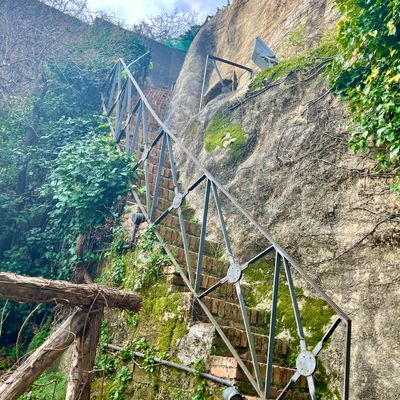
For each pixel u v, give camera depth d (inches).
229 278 127.0
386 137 132.0
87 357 119.7
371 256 135.7
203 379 120.1
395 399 113.9
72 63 318.3
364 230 140.3
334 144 160.7
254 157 192.1
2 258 224.7
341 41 156.5
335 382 128.8
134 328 148.8
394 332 121.2
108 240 195.2
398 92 135.6
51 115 289.4
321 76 182.4
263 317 148.6
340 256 143.8
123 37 362.3
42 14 319.9
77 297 120.8
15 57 286.2
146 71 368.5
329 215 152.1
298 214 161.8
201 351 124.8
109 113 277.0
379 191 140.3
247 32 352.2
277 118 192.7
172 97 364.5
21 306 211.8
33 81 287.3
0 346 202.4
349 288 137.6
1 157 254.1
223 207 190.9
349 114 159.8
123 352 145.5
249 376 110.3
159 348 136.6
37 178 253.1
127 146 223.1
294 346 140.7
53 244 223.8
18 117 273.6
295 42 240.2
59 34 322.3
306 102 182.5
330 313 139.6
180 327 134.5
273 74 211.0
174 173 167.9
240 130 209.9
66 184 208.1
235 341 127.2
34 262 222.8
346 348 97.5
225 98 245.1
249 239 172.4
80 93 307.3
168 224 181.2
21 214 236.8
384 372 118.9
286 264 116.0
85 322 121.8
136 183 207.0
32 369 109.1
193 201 209.5
